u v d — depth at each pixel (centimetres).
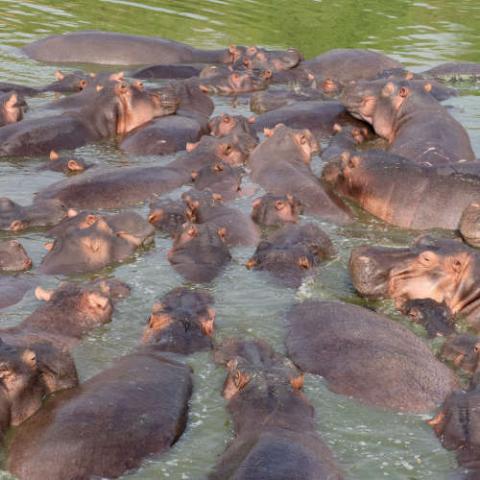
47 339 1153
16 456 977
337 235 1636
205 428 1055
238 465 921
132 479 959
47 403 1071
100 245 1492
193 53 2806
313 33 3158
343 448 1027
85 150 2070
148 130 2105
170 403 1055
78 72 2538
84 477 938
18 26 3117
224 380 1143
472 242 1608
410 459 1010
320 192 1764
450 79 2644
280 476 889
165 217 1648
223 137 2030
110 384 1066
